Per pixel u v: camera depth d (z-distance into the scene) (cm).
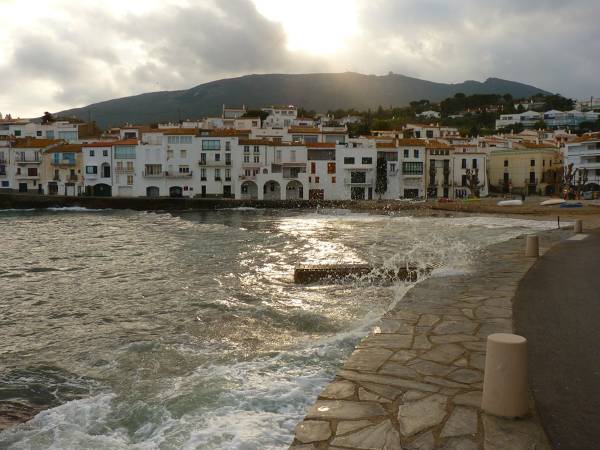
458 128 14850
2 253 3117
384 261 2336
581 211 5947
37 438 741
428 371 704
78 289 1958
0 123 11638
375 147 9606
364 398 617
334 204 8688
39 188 9894
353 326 1235
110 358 1130
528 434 520
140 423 771
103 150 9544
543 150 9988
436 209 7369
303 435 531
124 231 4719
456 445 501
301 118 13538
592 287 1253
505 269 1571
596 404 588
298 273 1881
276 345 1126
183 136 9500
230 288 1853
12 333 1366
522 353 556
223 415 727
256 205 8894
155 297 1759
